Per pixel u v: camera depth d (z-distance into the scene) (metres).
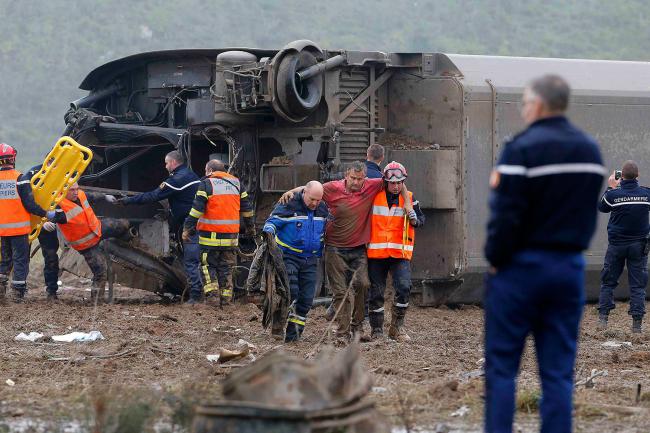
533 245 19.42
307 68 47.72
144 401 22.97
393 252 37.94
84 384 28.62
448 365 33.56
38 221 48.34
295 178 49.06
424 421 24.88
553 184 19.12
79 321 41.72
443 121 50.19
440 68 50.75
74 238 48.03
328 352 19.67
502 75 51.56
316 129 49.22
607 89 53.91
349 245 37.84
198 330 40.47
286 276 37.16
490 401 19.83
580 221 19.38
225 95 48.59
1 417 23.94
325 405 18.55
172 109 53.38
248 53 49.03
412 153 49.56
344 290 37.75
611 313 51.78
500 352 19.72
